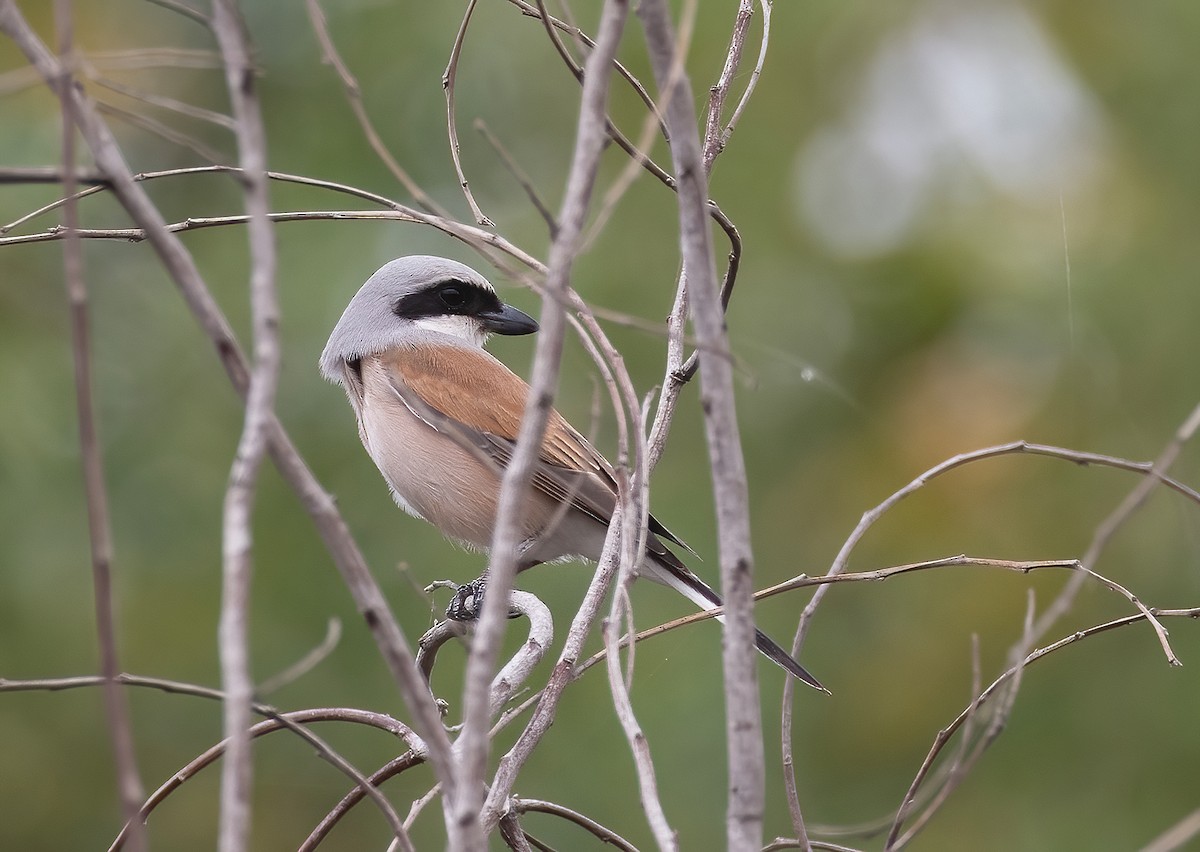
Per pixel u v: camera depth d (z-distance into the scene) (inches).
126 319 473.1
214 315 136.6
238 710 120.4
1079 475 463.5
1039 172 490.0
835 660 466.3
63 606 441.1
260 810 462.6
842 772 454.0
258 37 491.5
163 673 450.9
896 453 475.5
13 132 439.2
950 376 479.5
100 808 461.7
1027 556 463.5
